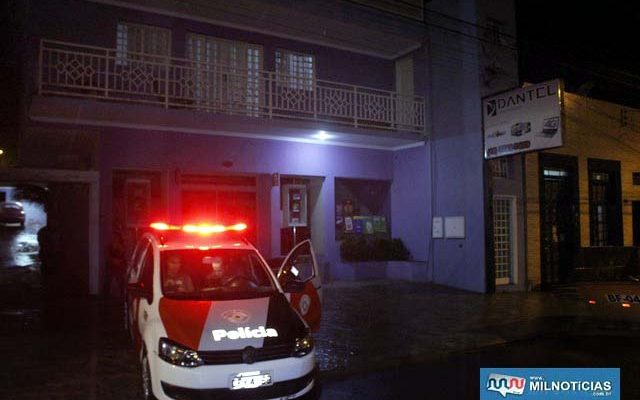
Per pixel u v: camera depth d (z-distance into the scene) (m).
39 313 10.16
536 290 14.77
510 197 14.80
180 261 6.64
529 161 15.10
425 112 15.55
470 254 14.20
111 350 7.86
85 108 10.71
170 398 5.07
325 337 9.08
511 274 14.82
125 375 6.79
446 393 6.58
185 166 12.80
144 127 12.31
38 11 11.66
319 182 15.29
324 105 15.25
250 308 5.84
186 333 5.28
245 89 12.99
